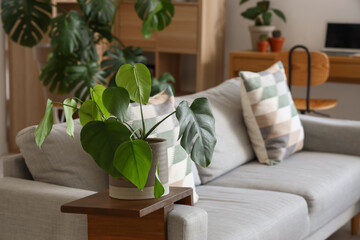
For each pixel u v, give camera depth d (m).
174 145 2.25
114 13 3.89
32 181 2.10
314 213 2.60
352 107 5.27
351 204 3.04
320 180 2.78
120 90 1.72
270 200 2.44
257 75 3.09
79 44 3.86
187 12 5.17
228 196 2.48
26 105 4.90
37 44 4.32
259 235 2.12
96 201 1.76
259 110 3.03
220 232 2.04
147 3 3.90
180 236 1.74
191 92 5.73
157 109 2.24
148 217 1.76
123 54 4.03
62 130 2.16
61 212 1.92
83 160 2.14
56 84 3.90
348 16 5.18
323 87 5.36
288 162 3.08
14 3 3.94
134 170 1.67
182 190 1.87
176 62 5.68
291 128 3.15
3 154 4.96
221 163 2.80
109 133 1.72
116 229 1.80
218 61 5.51
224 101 3.08
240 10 5.54
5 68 4.95
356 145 3.27
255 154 3.15
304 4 5.31
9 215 2.02
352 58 4.69
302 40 5.36
